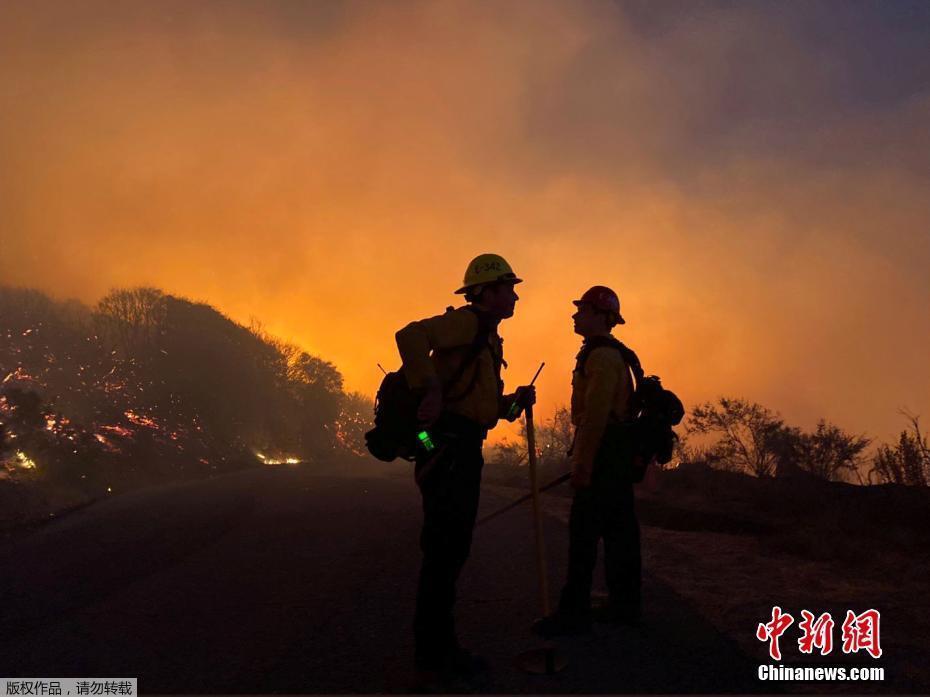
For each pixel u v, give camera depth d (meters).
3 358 19.83
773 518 9.47
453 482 3.76
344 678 3.74
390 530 8.21
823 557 7.07
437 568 3.71
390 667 3.89
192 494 12.35
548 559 6.61
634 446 4.62
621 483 4.57
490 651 4.14
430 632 3.66
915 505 8.98
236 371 28.80
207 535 7.98
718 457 14.95
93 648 4.28
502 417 4.41
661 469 13.83
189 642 4.36
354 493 12.21
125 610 5.05
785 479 11.36
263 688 3.63
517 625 4.64
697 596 5.62
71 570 6.41
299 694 3.55
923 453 11.23
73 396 20.00
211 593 5.47
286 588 5.58
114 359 24.14
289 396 33.91
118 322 26.33
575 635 4.43
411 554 6.83
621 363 4.61
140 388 23.72
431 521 3.76
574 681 3.70
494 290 4.02
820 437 13.93
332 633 4.46
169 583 5.79
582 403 4.72
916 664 4.12
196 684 3.71
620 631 4.55
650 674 3.83
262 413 29.95
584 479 4.46
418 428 3.76
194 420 24.58
